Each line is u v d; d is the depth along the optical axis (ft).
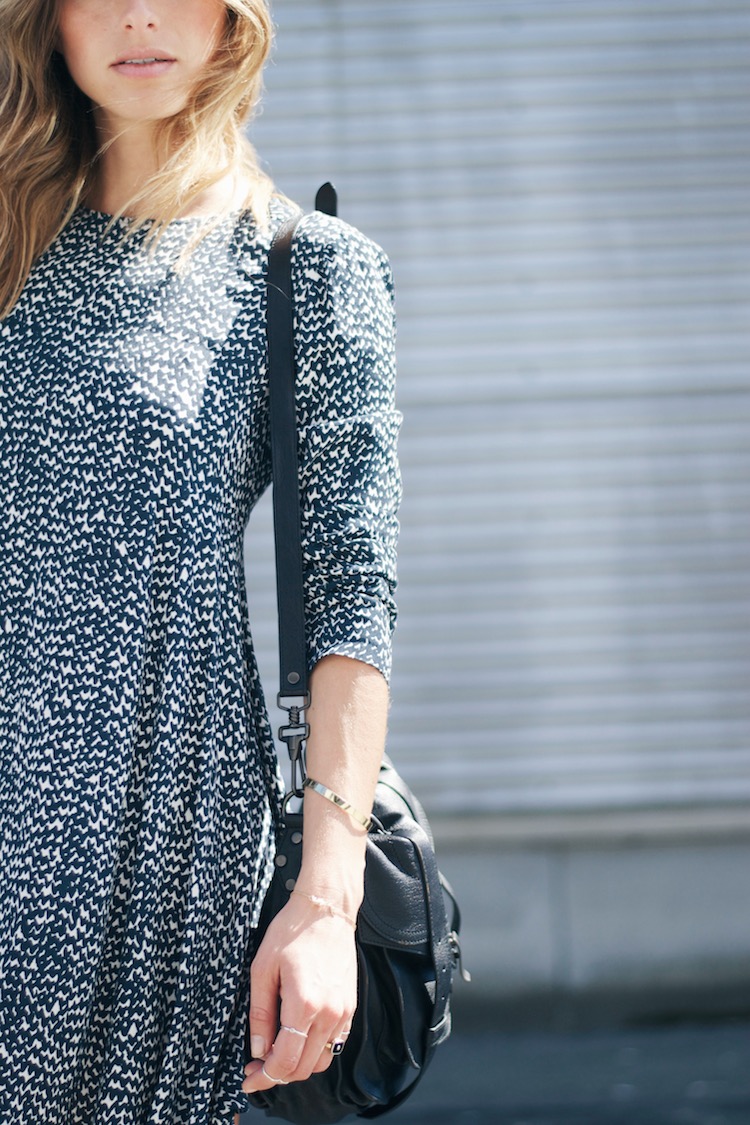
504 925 15.94
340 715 4.91
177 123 5.73
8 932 5.05
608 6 16.05
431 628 15.94
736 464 15.99
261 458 5.45
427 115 16.07
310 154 16.06
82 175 5.86
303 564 5.10
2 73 5.81
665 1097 13.51
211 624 5.13
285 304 5.27
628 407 16.01
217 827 5.10
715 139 16.07
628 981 15.85
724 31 16.07
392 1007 5.12
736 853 16.01
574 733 15.90
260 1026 4.62
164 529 5.11
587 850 16.01
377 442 5.24
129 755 5.05
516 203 16.06
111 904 5.06
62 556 5.18
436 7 16.06
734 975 15.84
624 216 16.06
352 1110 5.30
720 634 15.94
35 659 5.19
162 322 5.28
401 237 16.06
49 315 5.46
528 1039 15.55
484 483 15.99
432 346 16.03
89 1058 5.10
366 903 4.98
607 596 15.96
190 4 5.53
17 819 5.12
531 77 16.06
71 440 5.20
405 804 5.45
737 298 16.06
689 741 15.90
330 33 16.08
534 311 16.03
